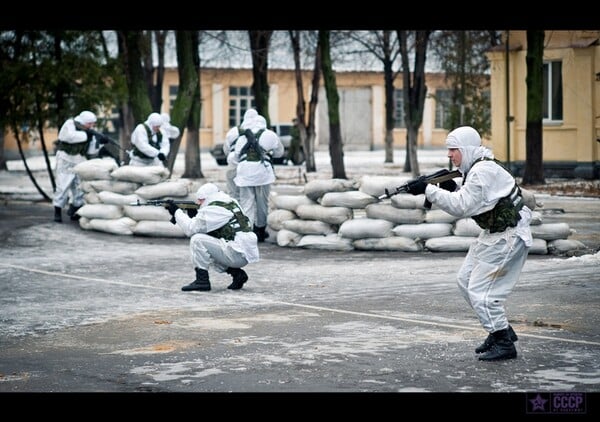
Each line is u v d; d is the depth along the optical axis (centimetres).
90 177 2098
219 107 6488
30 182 3716
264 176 1891
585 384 854
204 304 1284
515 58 3641
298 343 1031
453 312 1197
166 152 2255
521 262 940
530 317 1149
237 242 1358
